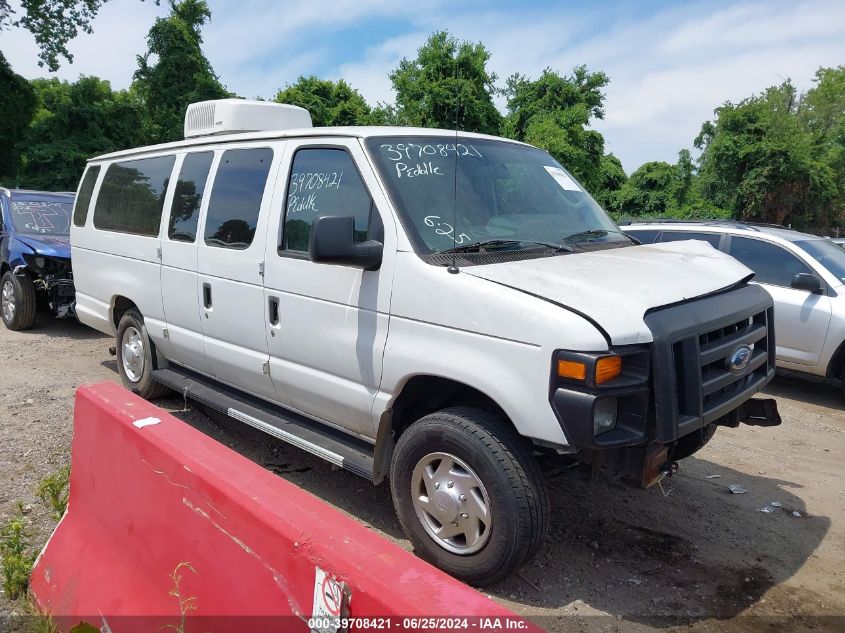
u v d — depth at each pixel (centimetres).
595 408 267
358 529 192
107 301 599
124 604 251
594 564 349
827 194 3453
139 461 264
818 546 378
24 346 805
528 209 392
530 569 341
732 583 336
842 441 573
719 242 775
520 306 285
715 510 420
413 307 323
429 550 322
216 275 448
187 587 227
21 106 2542
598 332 270
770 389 752
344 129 391
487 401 321
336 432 394
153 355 552
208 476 226
